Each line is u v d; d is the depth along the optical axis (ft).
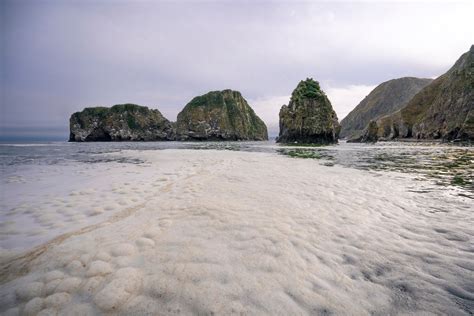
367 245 12.69
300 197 22.38
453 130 218.79
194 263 10.50
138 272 9.75
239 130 467.52
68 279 9.25
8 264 10.30
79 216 16.48
